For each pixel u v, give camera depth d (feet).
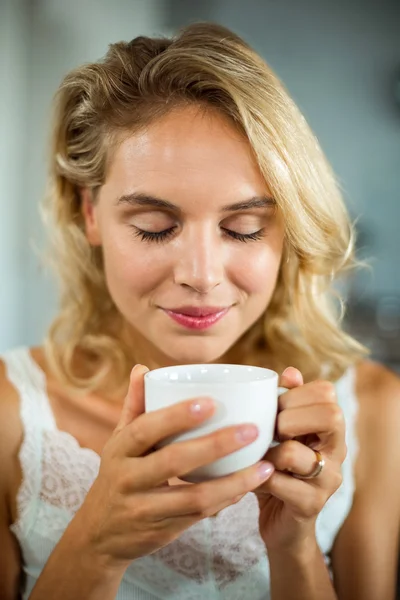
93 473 3.53
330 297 4.12
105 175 3.02
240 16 12.80
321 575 2.82
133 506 2.11
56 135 3.58
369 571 3.52
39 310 10.30
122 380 3.79
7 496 3.58
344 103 12.59
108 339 3.83
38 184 10.16
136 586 3.32
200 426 2.02
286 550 2.61
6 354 4.11
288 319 3.92
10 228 9.70
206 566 3.34
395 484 3.73
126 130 2.87
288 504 2.34
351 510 3.65
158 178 2.78
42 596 2.50
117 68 3.07
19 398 3.72
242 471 2.09
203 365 2.39
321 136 12.71
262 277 2.99
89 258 3.93
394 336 10.16
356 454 3.74
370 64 12.45
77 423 3.71
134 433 2.06
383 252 12.64
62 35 10.16
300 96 12.71
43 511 3.48
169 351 3.06
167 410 1.99
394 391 3.99
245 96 2.83
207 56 2.95
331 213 3.43
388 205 12.62
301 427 2.22
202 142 2.77
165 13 12.89
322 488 2.29
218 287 2.89
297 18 12.62
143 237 2.91
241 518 3.39
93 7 10.66
